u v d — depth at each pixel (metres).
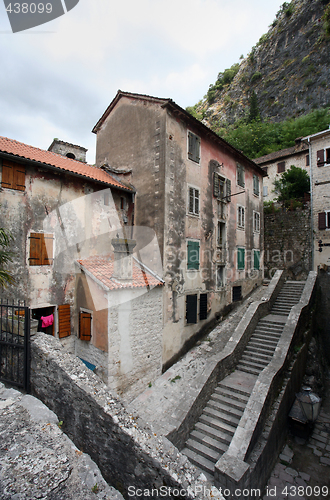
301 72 51.75
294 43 56.16
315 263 18.95
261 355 11.04
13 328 5.81
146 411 8.56
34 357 5.39
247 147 38.66
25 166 8.91
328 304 17.08
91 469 2.79
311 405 9.41
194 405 8.47
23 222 8.77
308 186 21.69
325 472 8.24
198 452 7.64
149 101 12.01
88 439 4.45
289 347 10.74
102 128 14.45
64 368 4.84
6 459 2.68
